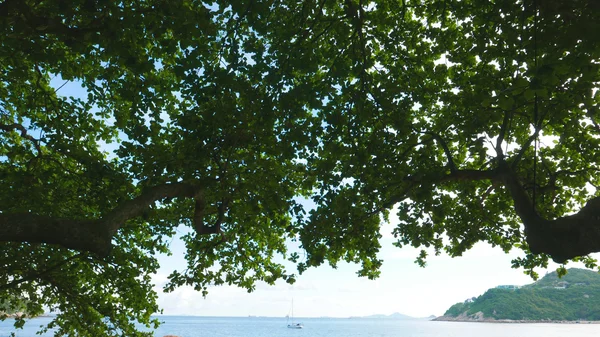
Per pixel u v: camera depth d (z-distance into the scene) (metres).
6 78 10.73
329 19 8.77
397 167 9.06
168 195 7.57
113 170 11.20
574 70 5.87
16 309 13.72
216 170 9.06
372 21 9.80
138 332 14.05
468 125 8.15
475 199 11.92
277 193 9.24
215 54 9.12
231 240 12.97
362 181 9.14
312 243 9.41
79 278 14.15
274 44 8.67
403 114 8.46
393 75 9.71
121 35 6.79
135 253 14.16
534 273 12.31
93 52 10.27
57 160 12.16
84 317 13.59
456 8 9.23
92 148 13.11
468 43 9.91
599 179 11.16
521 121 10.53
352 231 9.64
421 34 10.42
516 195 7.01
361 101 8.14
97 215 12.90
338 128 8.30
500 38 8.40
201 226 9.25
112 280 13.45
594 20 4.92
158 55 10.08
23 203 11.05
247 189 9.23
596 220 5.51
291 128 8.14
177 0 6.70
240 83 8.20
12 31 7.10
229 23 8.20
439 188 12.15
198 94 7.96
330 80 8.30
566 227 5.79
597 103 7.41
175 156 9.00
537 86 4.49
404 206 9.67
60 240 5.07
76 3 6.36
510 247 12.55
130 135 9.49
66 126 11.90
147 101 9.15
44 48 7.45
